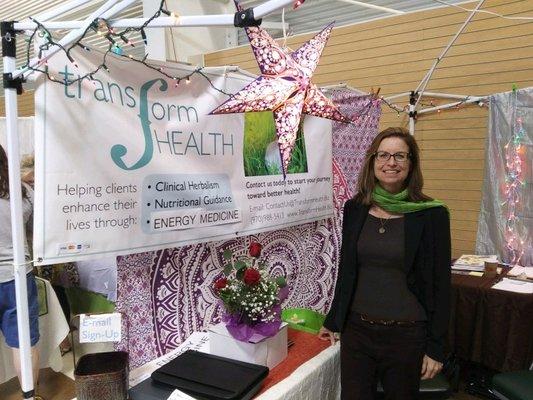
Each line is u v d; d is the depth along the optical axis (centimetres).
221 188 167
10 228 198
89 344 223
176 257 168
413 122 309
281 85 126
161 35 372
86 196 126
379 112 272
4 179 199
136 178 138
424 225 155
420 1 347
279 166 193
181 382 135
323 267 237
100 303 245
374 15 372
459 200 323
